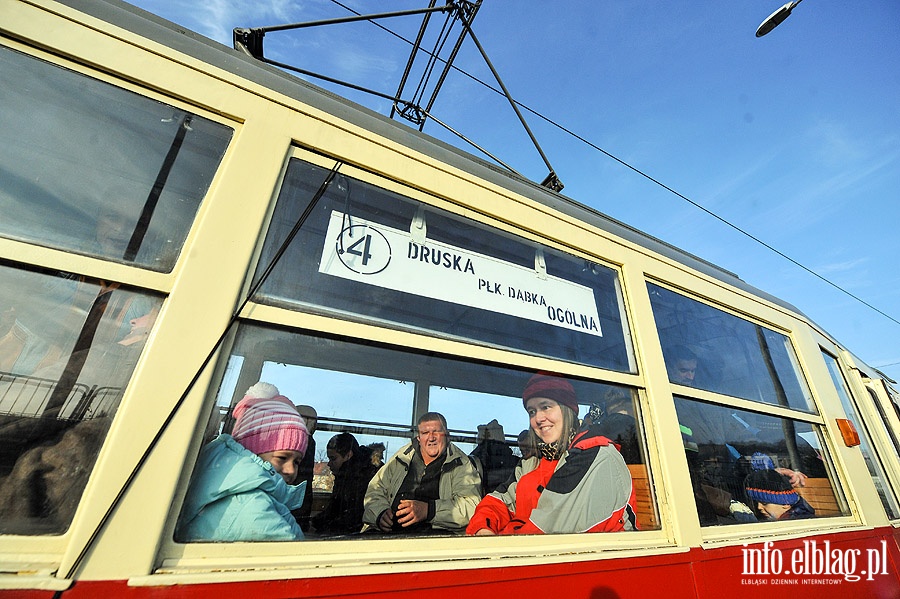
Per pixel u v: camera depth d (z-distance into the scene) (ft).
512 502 4.33
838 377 9.86
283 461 3.49
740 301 8.02
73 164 3.41
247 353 3.43
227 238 3.52
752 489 6.20
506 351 4.59
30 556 2.44
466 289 4.71
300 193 4.11
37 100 3.46
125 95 3.76
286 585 2.83
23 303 2.96
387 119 5.85
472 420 4.91
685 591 4.47
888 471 9.12
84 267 3.08
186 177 3.72
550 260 5.61
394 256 4.41
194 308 3.21
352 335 3.73
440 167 5.16
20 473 2.64
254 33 7.08
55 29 3.62
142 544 2.58
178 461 2.81
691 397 6.04
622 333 5.81
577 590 3.86
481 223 5.20
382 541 3.43
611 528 4.53
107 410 2.89
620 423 5.23
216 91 4.09
